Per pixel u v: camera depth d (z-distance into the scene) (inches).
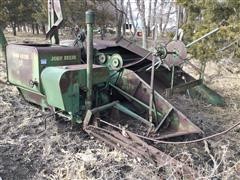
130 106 198.1
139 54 239.9
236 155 174.4
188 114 235.3
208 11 340.2
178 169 141.3
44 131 190.9
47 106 188.5
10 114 217.8
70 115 170.9
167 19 977.5
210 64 439.8
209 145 178.2
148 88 186.5
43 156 164.2
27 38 1035.9
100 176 145.6
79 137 182.7
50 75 165.0
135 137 161.5
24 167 155.0
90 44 164.7
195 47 338.6
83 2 837.8
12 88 279.3
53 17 212.4
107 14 884.6
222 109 255.3
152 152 153.3
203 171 149.2
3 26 1082.1
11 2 1042.7
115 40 243.8
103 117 187.5
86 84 171.0
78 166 152.3
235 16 316.2
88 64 167.6
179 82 255.3
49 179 145.6
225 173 147.2
